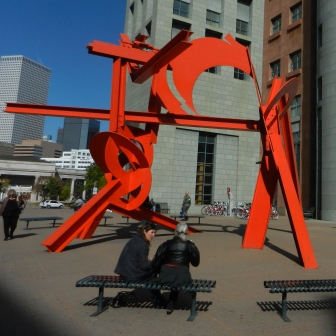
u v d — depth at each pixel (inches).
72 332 143.6
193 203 1068.5
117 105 382.0
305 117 1071.0
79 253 322.3
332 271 265.4
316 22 1064.8
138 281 170.4
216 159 1118.4
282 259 306.5
